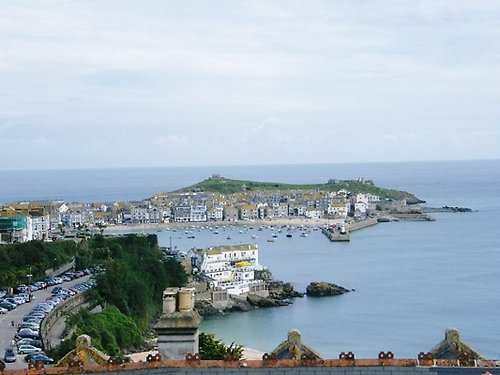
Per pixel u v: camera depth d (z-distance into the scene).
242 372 42.78
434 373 42.47
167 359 44.91
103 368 42.91
